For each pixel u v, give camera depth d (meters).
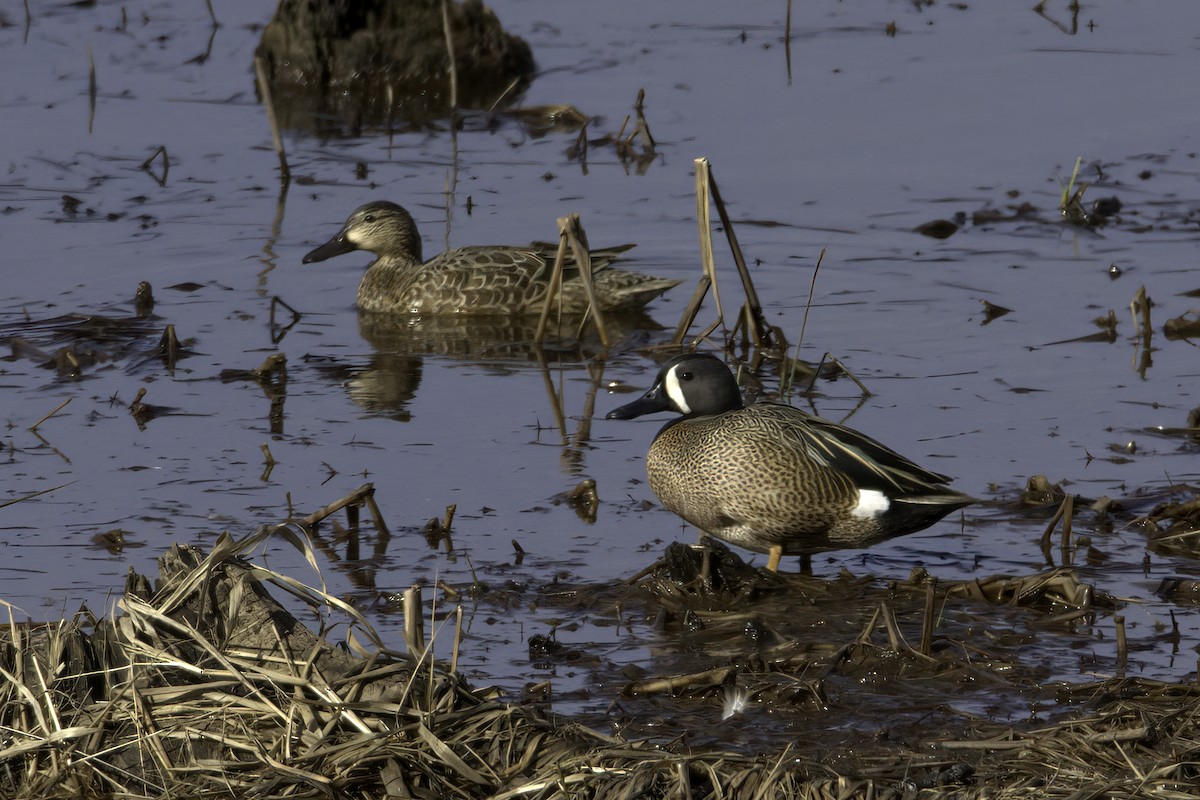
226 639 7.75
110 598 9.48
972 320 16.06
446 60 27.16
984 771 7.07
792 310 16.59
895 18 30.52
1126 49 27.42
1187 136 22.44
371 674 7.38
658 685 8.27
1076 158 21.61
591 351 15.85
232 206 20.39
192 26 30.66
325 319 16.92
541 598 9.75
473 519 11.14
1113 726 7.57
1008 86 25.27
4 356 15.12
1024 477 11.84
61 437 12.86
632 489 11.81
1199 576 9.97
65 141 23.17
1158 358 14.79
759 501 9.93
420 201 20.59
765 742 7.64
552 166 22.23
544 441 12.96
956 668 8.48
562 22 30.86
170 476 11.92
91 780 7.12
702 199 15.38
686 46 28.78
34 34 29.75
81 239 18.92
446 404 14.01
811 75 26.31
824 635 9.14
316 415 13.60
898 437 12.80
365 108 26.17
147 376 14.64
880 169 21.39
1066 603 9.52
